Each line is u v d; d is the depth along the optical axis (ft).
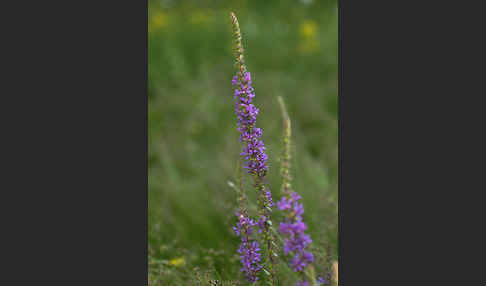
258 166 5.68
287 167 5.37
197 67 15.24
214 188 7.77
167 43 16.10
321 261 6.16
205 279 6.24
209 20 18.76
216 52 16.48
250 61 15.15
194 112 11.44
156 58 15.34
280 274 6.12
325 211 6.97
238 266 6.60
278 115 10.63
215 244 6.93
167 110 11.94
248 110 5.63
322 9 21.30
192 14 20.17
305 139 9.70
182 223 7.18
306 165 7.97
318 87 13.07
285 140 5.37
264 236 5.73
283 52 16.10
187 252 6.73
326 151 9.21
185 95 12.58
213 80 13.62
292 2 21.62
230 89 13.26
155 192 7.79
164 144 9.80
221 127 10.98
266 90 12.37
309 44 16.22
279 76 13.58
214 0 21.52
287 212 5.34
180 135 10.55
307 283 5.39
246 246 5.82
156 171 8.92
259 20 19.31
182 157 9.45
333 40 16.31
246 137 5.65
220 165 8.51
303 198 7.16
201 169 8.77
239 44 5.64
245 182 6.00
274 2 21.61
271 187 6.97
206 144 10.21
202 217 7.27
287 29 18.86
